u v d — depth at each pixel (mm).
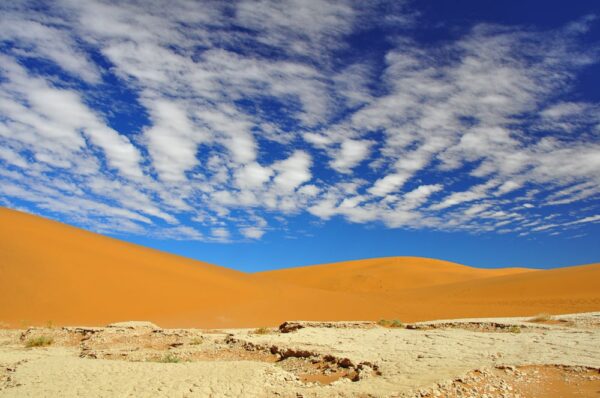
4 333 22969
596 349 13570
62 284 31203
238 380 10367
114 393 9734
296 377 11469
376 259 100938
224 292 38812
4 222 37250
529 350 13703
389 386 9805
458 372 10633
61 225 45500
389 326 24625
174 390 9789
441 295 54344
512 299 45938
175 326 29531
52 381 10805
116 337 21250
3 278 29516
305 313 36531
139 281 35594
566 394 9344
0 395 10047
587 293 44375
